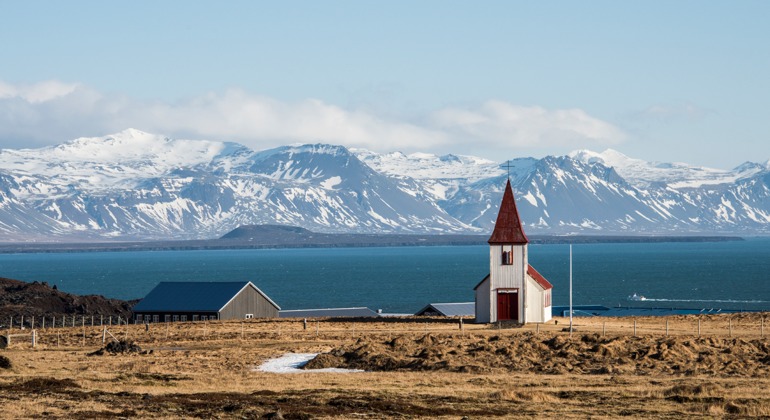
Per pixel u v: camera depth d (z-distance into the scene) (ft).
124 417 245.86
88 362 406.21
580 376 365.61
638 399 295.28
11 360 381.40
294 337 520.42
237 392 305.53
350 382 339.77
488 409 274.57
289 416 254.06
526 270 578.66
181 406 268.00
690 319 608.60
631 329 532.32
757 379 351.67
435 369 393.09
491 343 444.96
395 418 255.29
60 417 241.76
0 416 241.14
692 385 320.50
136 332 565.53
